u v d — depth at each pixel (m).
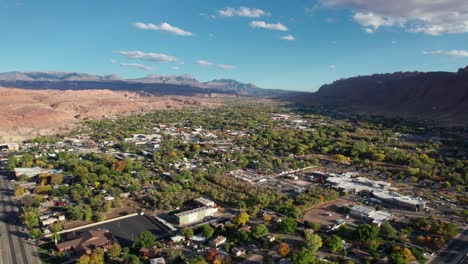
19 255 136.75
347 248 143.62
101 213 173.88
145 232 145.25
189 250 142.75
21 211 181.75
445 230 157.00
